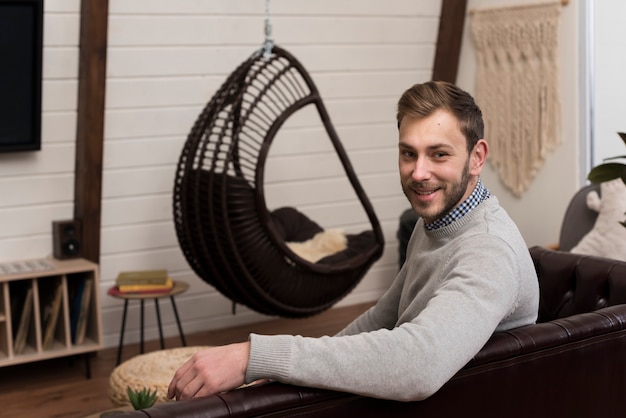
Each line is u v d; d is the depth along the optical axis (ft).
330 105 17.69
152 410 5.29
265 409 5.46
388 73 18.20
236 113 14.14
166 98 15.87
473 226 6.23
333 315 17.94
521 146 17.31
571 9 16.14
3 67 14.17
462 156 6.08
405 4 17.94
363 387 5.43
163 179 16.16
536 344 6.33
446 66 18.52
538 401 6.43
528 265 6.23
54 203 15.40
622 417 6.98
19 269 14.37
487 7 17.74
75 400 13.57
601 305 7.79
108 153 15.57
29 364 15.21
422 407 5.89
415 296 6.51
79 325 14.70
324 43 17.31
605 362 6.77
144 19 15.30
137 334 16.44
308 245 15.65
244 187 13.61
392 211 18.86
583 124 16.17
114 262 16.07
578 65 16.12
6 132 14.46
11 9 13.98
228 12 16.07
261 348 5.48
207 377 5.48
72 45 14.85
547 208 17.02
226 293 14.40
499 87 17.61
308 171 17.65
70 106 15.10
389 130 18.51
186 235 14.08
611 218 13.65
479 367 6.11
